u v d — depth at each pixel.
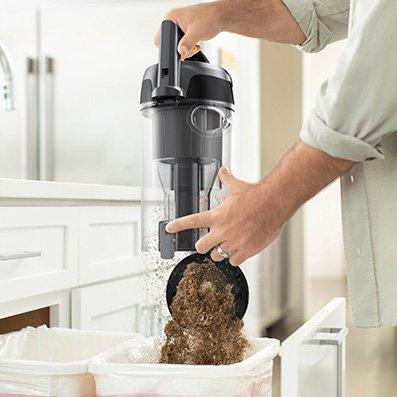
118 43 2.55
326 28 1.45
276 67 4.64
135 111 2.53
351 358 4.07
